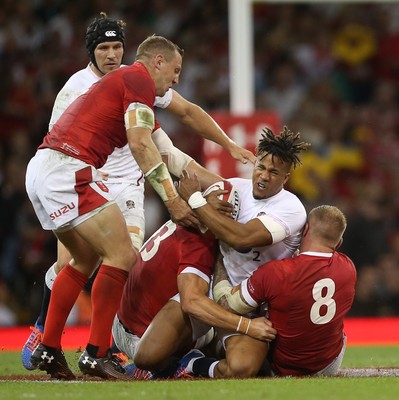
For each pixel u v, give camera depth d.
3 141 49.91
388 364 24.03
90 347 18.83
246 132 36.50
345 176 53.09
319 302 18.78
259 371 19.94
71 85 23.30
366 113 55.41
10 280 44.41
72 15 54.22
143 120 18.78
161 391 16.00
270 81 55.56
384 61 57.47
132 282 20.42
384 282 44.75
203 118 23.02
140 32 54.91
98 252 18.81
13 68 52.28
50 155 18.81
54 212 18.70
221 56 54.91
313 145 53.19
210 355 20.72
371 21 57.97
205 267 19.53
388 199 52.06
